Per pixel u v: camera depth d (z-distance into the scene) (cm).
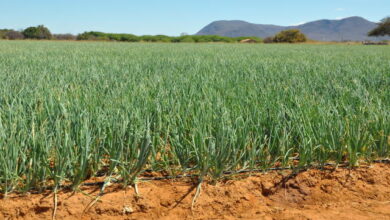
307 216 188
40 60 825
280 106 283
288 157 235
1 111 265
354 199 211
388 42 4919
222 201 202
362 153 238
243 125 234
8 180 192
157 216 191
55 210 185
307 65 735
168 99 309
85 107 278
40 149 196
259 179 221
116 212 191
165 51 1550
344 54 1459
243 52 1561
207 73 562
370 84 479
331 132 238
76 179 194
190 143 223
